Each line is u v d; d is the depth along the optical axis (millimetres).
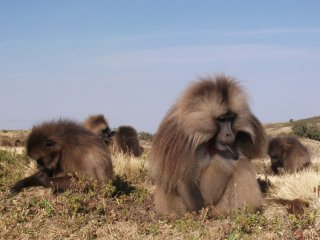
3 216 6512
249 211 6414
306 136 22578
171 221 6469
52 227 6367
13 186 7055
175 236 6211
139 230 6324
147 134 22672
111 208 6680
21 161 7910
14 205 6715
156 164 6555
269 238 6074
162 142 6523
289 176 7758
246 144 6578
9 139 18953
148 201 6906
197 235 6160
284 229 6137
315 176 7250
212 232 6188
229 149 6477
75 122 7285
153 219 6523
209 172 6531
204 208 6543
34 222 6449
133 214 6602
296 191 7020
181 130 6449
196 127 6426
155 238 6188
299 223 6188
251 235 6133
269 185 7418
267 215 6461
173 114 6527
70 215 6555
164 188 6562
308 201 6730
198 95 6457
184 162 6453
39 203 6656
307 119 48938
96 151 7102
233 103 6445
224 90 6449
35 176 7121
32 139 7113
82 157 7059
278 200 6730
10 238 6219
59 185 6973
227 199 6570
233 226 6211
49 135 7094
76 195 6742
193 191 6527
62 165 7117
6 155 8125
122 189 7332
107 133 11562
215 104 6422
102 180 7082
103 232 6301
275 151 9375
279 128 35312
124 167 7961
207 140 6461
